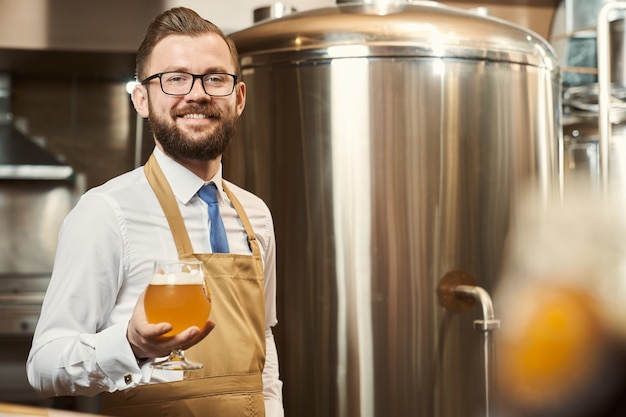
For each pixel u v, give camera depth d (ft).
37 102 14.25
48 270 14.24
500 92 7.50
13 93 14.15
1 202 14.19
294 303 7.43
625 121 10.07
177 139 4.60
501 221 7.45
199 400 4.44
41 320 4.41
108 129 14.43
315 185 7.38
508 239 7.46
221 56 4.70
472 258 7.32
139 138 14.35
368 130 7.25
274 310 5.46
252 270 4.75
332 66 7.32
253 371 4.59
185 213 4.74
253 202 5.32
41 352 4.26
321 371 7.30
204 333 3.57
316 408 7.30
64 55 12.73
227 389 4.50
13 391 13.07
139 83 4.91
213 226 4.76
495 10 13.46
